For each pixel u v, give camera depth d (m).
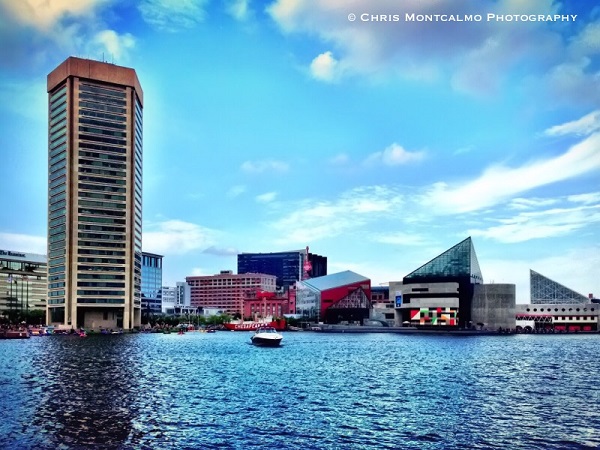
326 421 56.50
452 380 87.81
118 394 71.94
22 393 72.06
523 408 63.84
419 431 52.66
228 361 120.62
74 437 49.75
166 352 147.12
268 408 63.03
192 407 63.28
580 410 62.75
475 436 50.88
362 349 163.88
